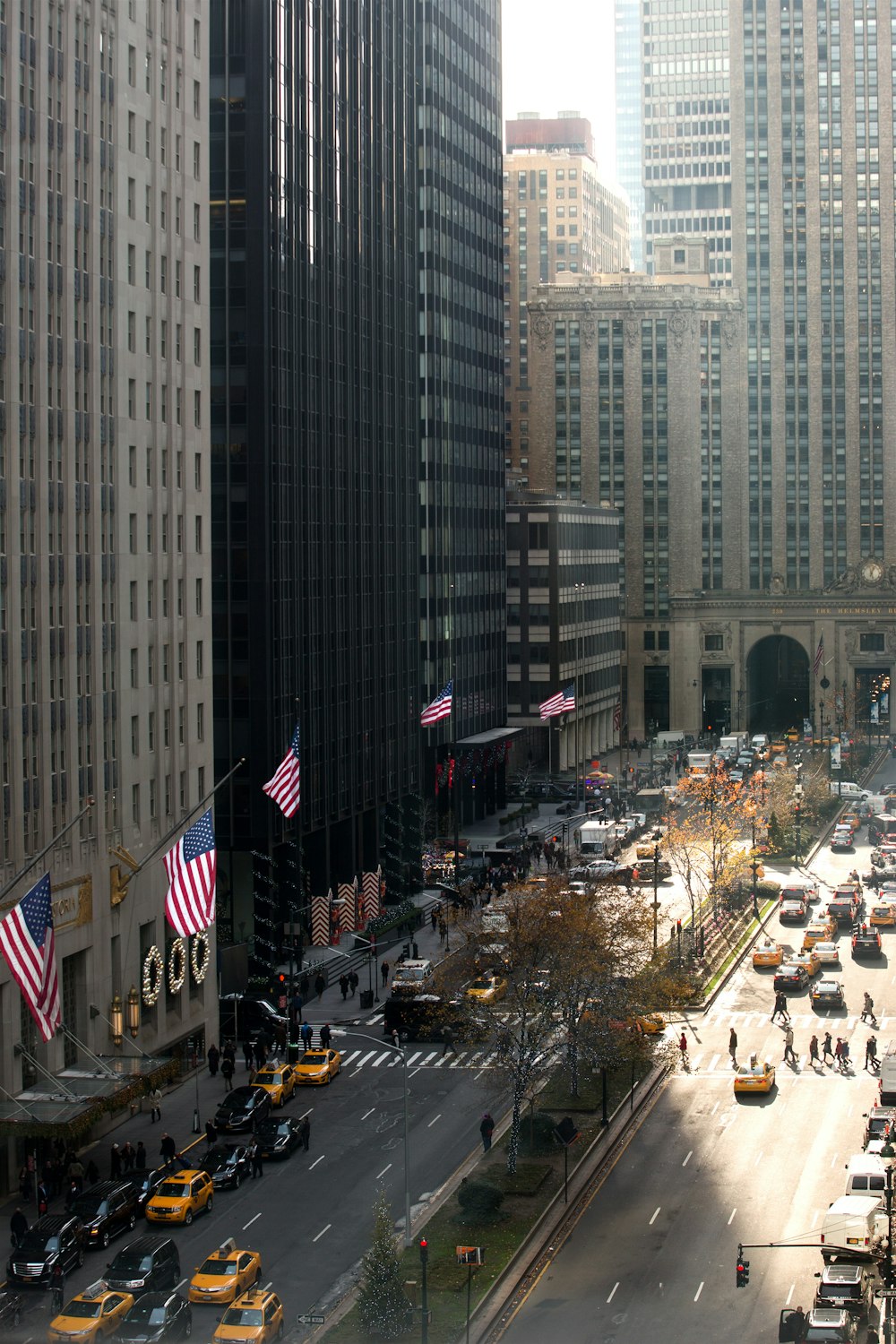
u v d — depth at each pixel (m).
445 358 174.25
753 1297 68.19
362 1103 95.19
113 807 91.25
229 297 119.81
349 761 138.38
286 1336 64.44
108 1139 88.19
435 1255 72.00
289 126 125.38
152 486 97.31
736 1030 108.88
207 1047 103.12
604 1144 87.00
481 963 100.06
